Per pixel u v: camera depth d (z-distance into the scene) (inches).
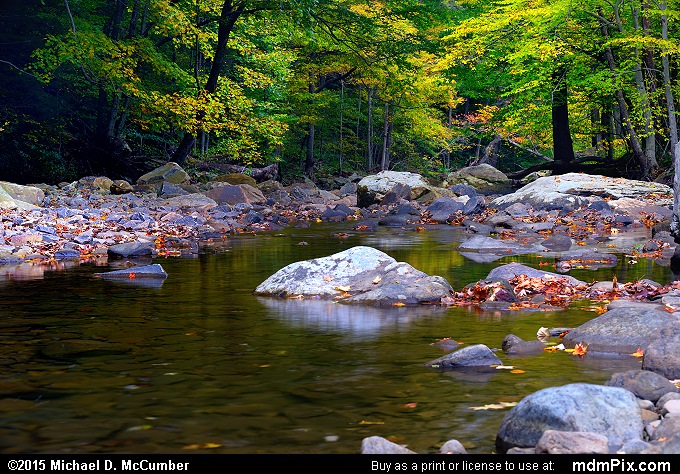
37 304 268.1
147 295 290.0
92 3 1047.0
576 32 1055.0
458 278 333.4
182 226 585.0
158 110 991.6
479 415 143.6
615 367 179.6
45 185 866.8
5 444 128.0
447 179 1325.0
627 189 800.3
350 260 307.1
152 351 197.5
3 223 487.2
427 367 181.2
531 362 185.9
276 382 167.2
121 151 1108.5
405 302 274.8
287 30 1088.2
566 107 1202.0
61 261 401.1
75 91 1083.9
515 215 707.4
